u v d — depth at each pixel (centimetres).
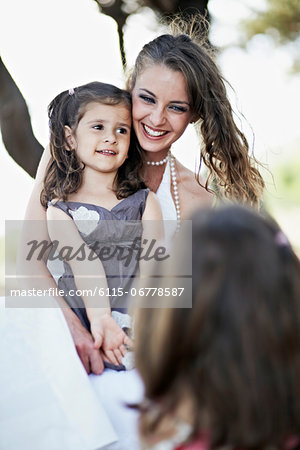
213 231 127
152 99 239
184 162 332
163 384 129
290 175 1086
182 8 382
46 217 244
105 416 175
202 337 123
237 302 122
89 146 228
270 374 121
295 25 617
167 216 268
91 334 213
